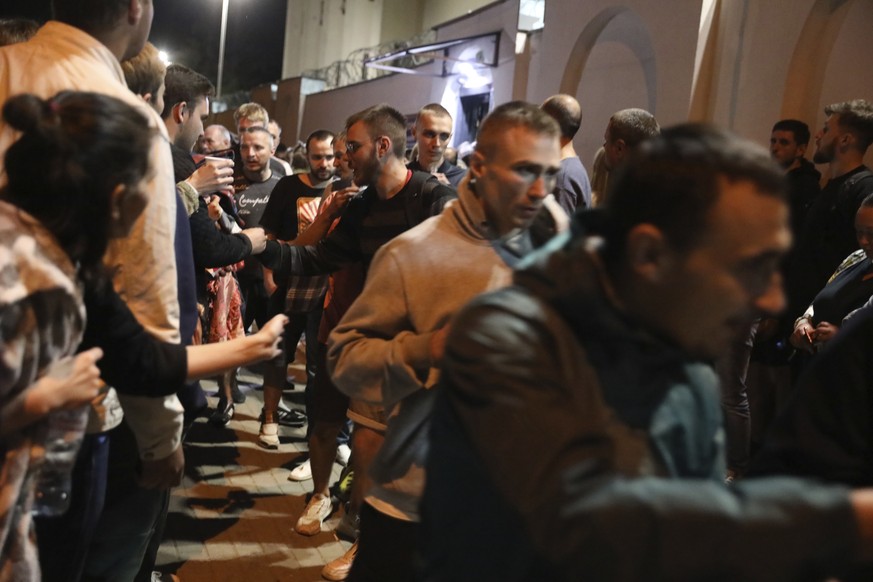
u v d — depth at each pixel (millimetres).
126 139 1621
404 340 2012
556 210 2002
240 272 5641
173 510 4195
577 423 1026
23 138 1587
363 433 3059
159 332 2041
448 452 1154
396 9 22984
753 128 5855
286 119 21141
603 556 915
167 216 2035
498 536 1080
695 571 905
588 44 8047
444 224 2143
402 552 2170
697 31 6312
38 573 1726
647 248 1032
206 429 5523
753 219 985
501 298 1134
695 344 1088
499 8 11492
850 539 919
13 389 1510
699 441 1217
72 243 1624
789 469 1638
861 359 1618
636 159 1072
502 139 1996
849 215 4176
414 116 14227
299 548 3898
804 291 4406
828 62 5379
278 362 5160
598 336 1105
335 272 3756
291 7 25906
